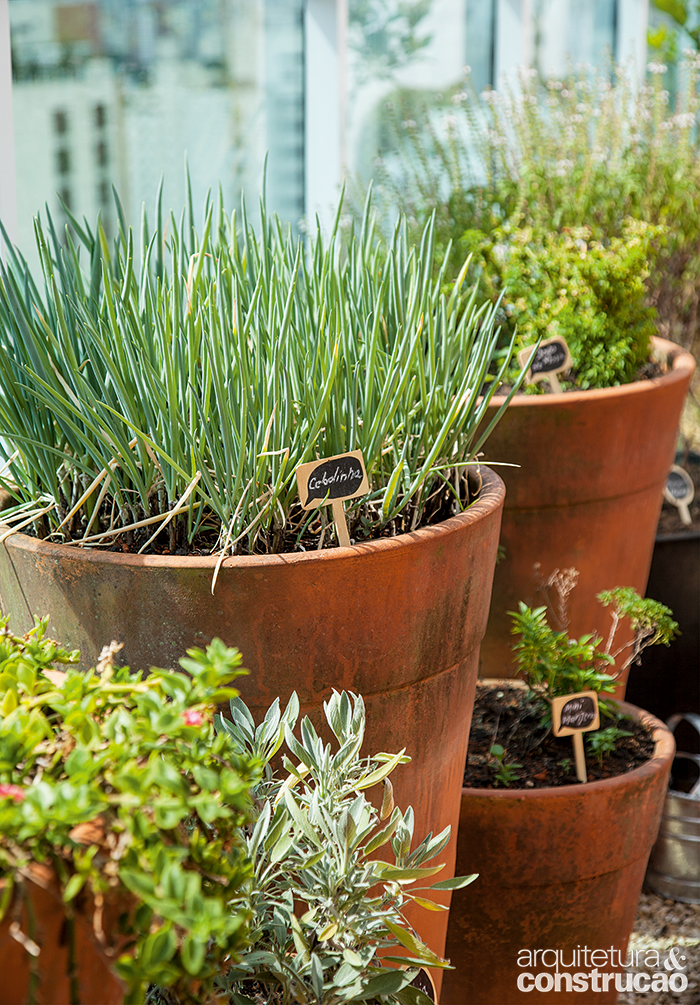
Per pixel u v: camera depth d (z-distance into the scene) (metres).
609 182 1.93
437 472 0.95
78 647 0.81
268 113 2.15
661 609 1.28
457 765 0.96
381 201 2.01
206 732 0.55
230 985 0.72
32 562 0.81
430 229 0.99
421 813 0.91
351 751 0.74
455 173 1.97
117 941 0.49
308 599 0.77
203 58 2.04
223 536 0.82
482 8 2.54
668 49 2.77
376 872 0.71
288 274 0.99
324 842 0.74
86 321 0.84
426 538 0.81
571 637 1.48
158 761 0.49
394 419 0.92
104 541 0.86
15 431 0.84
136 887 0.44
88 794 0.46
